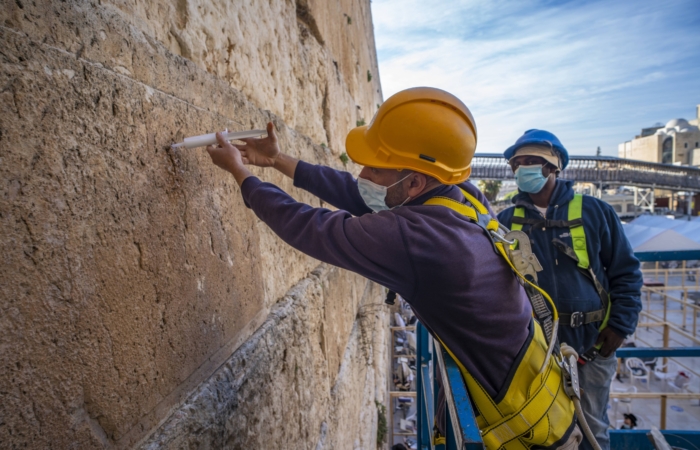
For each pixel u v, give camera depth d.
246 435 1.29
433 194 1.23
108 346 0.79
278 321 1.70
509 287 1.17
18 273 0.62
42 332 0.66
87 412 0.75
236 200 1.40
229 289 1.31
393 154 1.20
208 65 1.35
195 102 1.17
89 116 0.76
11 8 0.64
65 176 0.71
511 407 1.20
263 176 1.74
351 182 1.65
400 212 1.15
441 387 1.66
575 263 2.33
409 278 1.10
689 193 38.66
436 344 1.46
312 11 2.85
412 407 9.92
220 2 1.45
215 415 1.11
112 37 0.84
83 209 0.74
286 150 2.03
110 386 0.79
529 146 2.47
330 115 3.42
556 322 1.28
